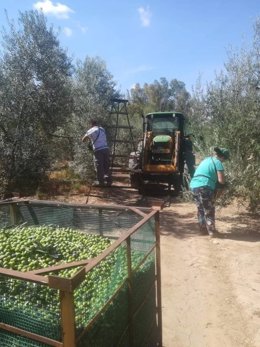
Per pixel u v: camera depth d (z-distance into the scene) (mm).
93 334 2166
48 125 10727
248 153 7910
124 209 3391
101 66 15984
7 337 2150
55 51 10570
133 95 45969
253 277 5156
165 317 4203
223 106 8430
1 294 2146
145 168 10695
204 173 6859
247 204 8891
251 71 8203
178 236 6938
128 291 2613
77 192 10734
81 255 2920
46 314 2027
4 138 10000
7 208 3773
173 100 41125
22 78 9922
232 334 3887
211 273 5324
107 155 10312
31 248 2887
